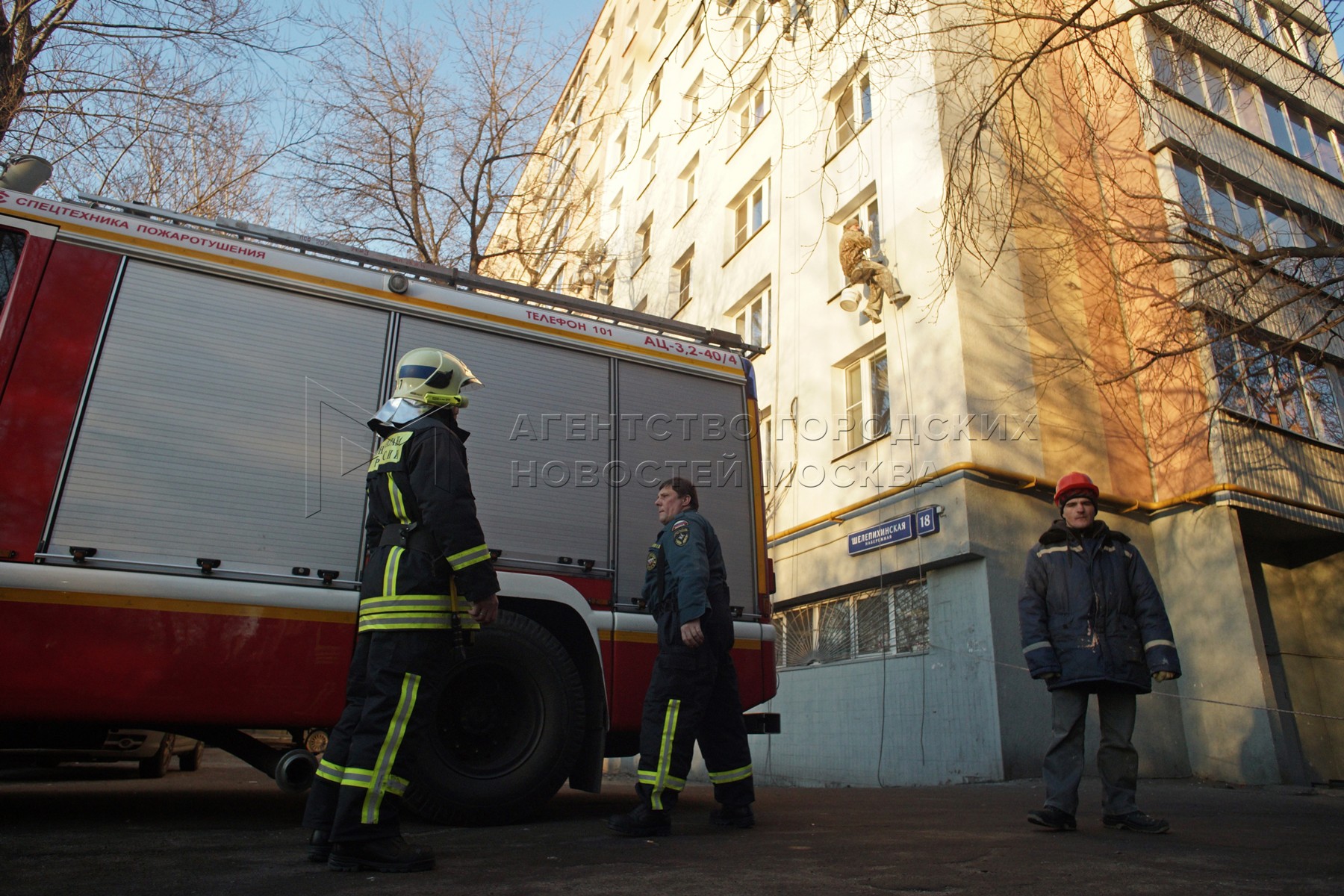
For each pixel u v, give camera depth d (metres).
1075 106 10.72
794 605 12.73
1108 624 4.18
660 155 20.42
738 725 4.41
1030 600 4.32
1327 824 5.04
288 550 4.26
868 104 13.23
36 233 4.14
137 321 4.23
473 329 5.10
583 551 5.02
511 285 5.36
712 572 4.23
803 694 12.16
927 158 11.43
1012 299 10.77
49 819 4.34
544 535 4.93
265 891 2.62
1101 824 4.54
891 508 10.96
